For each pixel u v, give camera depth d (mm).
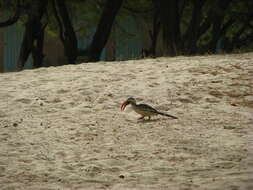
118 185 11680
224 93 19578
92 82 20844
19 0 38344
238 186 11141
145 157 13773
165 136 15422
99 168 13008
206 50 40562
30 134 15719
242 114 17531
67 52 39844
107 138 15328
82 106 18281
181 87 20047
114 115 17453
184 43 37250
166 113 17609
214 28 40562
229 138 15227
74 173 12695
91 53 38875
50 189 11508
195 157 13711
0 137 15445
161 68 22922
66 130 16031
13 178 12367
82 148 14547
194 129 16062
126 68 23172
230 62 23656
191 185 11484
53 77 21984
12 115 17516
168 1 35562
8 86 20797
